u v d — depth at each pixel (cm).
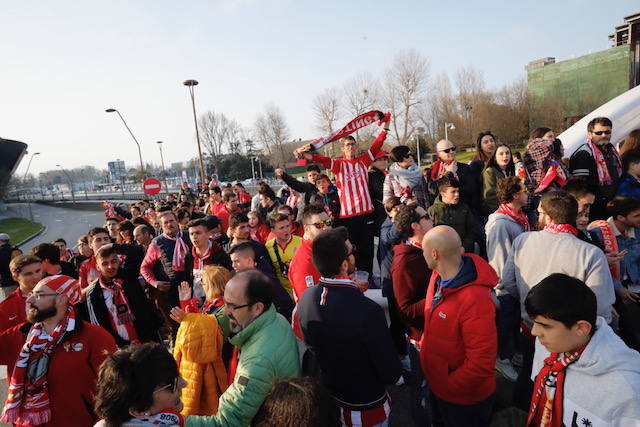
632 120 723
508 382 350
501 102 5581
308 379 158
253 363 202
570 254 264
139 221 805
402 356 371
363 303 216
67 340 272
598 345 158
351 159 607
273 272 386
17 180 5966
